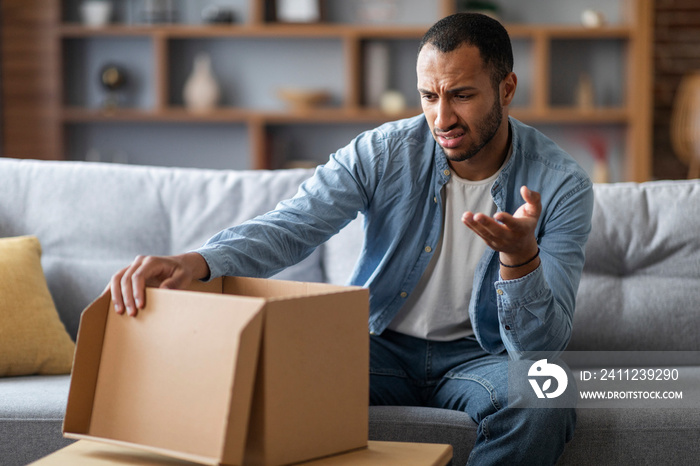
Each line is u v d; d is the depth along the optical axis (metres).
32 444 1.50
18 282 1.83
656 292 1.95
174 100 4.82
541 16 4.75
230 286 1.30
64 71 4.78
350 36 4.61
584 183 1.57
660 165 5.12
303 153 4.84
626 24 4.60
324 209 1.55
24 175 2.09
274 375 1.01
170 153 4.86
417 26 4.68
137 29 4.61
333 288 1.17
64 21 4.81
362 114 4.60
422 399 1.67
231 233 1.40
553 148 1.64
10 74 4.71
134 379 1.08
